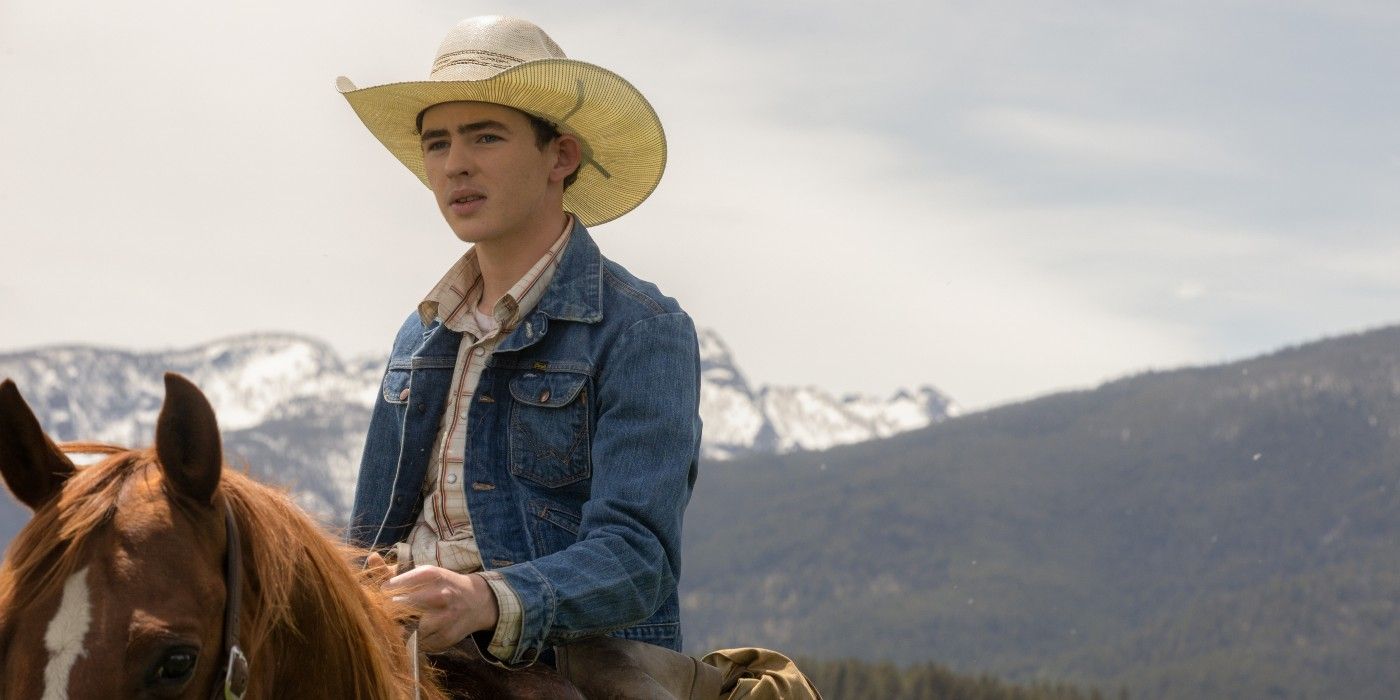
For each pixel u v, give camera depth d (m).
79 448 2.54
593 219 4.17
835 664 131.50
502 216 3.55
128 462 2.38
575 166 3.72
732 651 3.94
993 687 132.88
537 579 3.09
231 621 2.31
